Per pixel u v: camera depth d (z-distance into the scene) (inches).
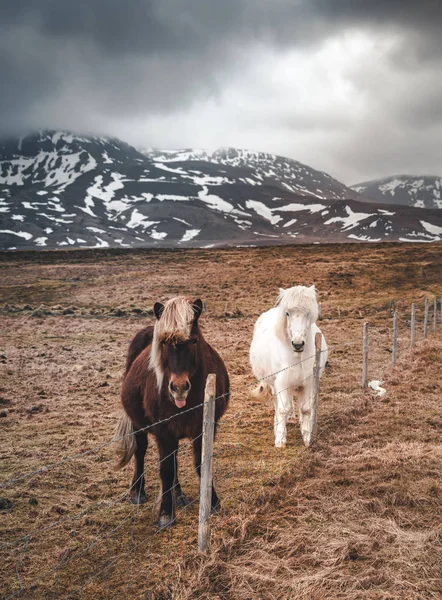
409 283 1221.1
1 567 166.9
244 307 1035.9
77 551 175.8
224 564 164.7
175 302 180.1
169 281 1413.6
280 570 163.5
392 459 245.8
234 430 308.2
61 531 189.9
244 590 153.1
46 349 609.3
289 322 268.4
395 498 206.1
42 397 394.0
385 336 696.4
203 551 171.2
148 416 193.9
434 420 308.3
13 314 954.7
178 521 195.2
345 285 1245.7
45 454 270.2
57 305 1085.8
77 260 1888.5
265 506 203.5
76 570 165.0
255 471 241.8
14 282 1430.9
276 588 154.0
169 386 174.1
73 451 275.3
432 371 445.4
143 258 1910.7
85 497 219.8
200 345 191.6
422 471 233.3
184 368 175.0
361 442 274.8
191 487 227.8
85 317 925.2
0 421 328.5
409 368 464.8
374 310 973.8
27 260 1900.8
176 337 173.2
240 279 1392.7
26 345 635.5
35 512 204.1
